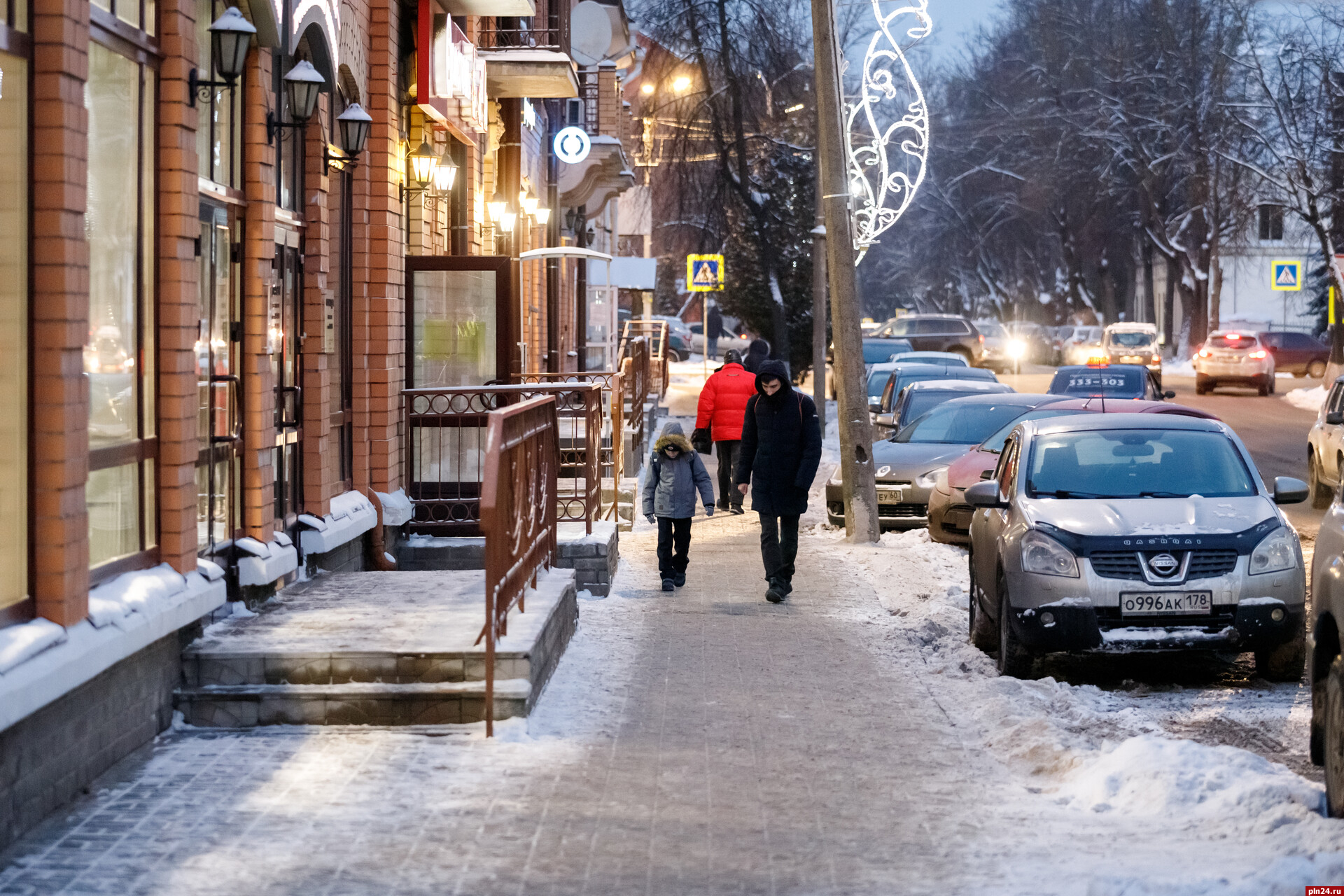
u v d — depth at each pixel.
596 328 41.56
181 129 9.26
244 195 11.09
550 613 10.52
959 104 95.69
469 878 6.32
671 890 6.21
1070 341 75.19
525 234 27.38
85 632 7.48
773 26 52.16
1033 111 82.12
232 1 10.67
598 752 8.61
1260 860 6.51
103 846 6.73
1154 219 78.94
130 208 8.83
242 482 11.12
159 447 9.20
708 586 15.51
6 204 7.10
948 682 10.77
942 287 104.75
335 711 9.06
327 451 13.05
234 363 11.02
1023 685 10.52
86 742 7.71
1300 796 7.38
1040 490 12.13
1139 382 28.75
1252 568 10.96
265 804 7.42
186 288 9.30
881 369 35.81
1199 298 78.56
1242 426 39.44
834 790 7.89
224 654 9.14
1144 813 7.46
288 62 11.97
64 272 7.35
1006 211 92.12
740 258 51.94
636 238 67.25
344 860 6.54
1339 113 61.38
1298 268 61.03
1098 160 78.56
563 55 22.36
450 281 15.98
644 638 12.48
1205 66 71.62
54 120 7.34
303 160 12.71
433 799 7.53
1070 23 80.44
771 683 10.68
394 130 15.01
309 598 11.23
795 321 51.66
